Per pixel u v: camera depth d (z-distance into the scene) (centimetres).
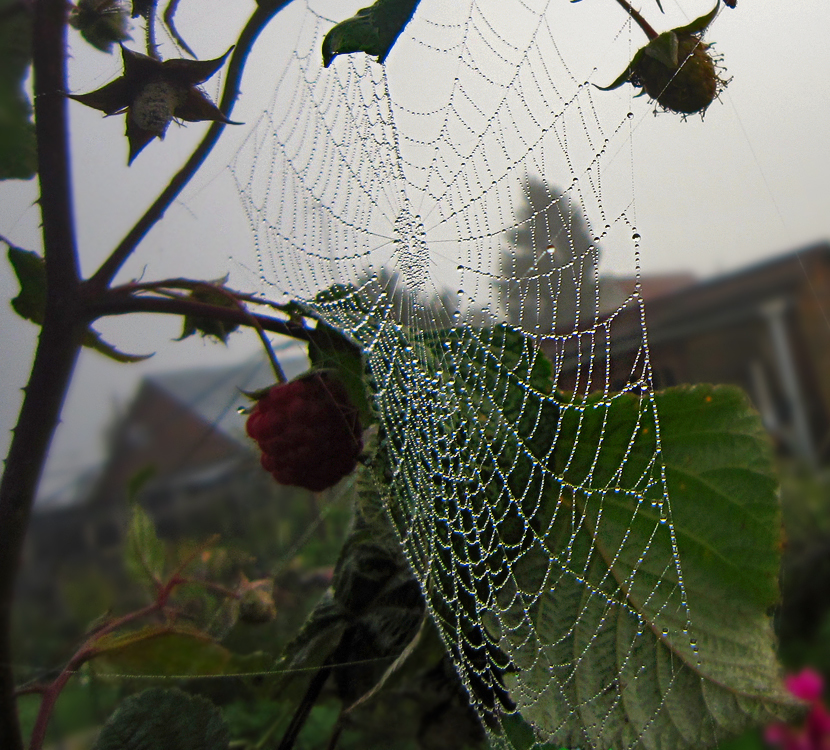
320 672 16
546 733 12
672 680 12
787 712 12
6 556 13
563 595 13
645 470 12
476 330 14
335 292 15
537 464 13
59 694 14
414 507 14
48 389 14
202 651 15
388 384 14
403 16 12
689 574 12
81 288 14
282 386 15
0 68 13
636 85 12
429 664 17
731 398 12
